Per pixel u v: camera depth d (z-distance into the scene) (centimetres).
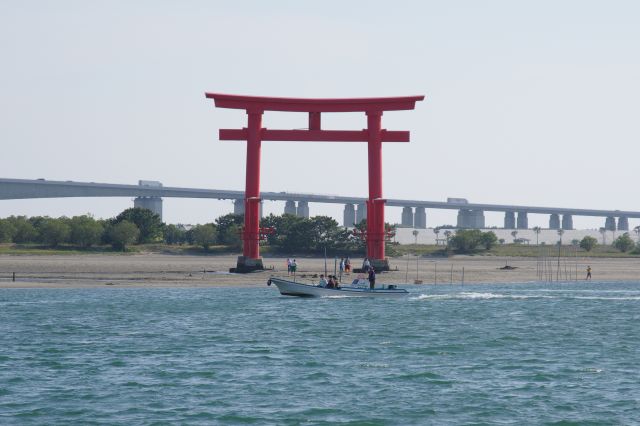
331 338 14850
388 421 8875
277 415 9062
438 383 10712
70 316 18200
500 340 14788
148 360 12312
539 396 10006
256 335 15162
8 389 10225
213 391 10175
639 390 10375
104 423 8725
